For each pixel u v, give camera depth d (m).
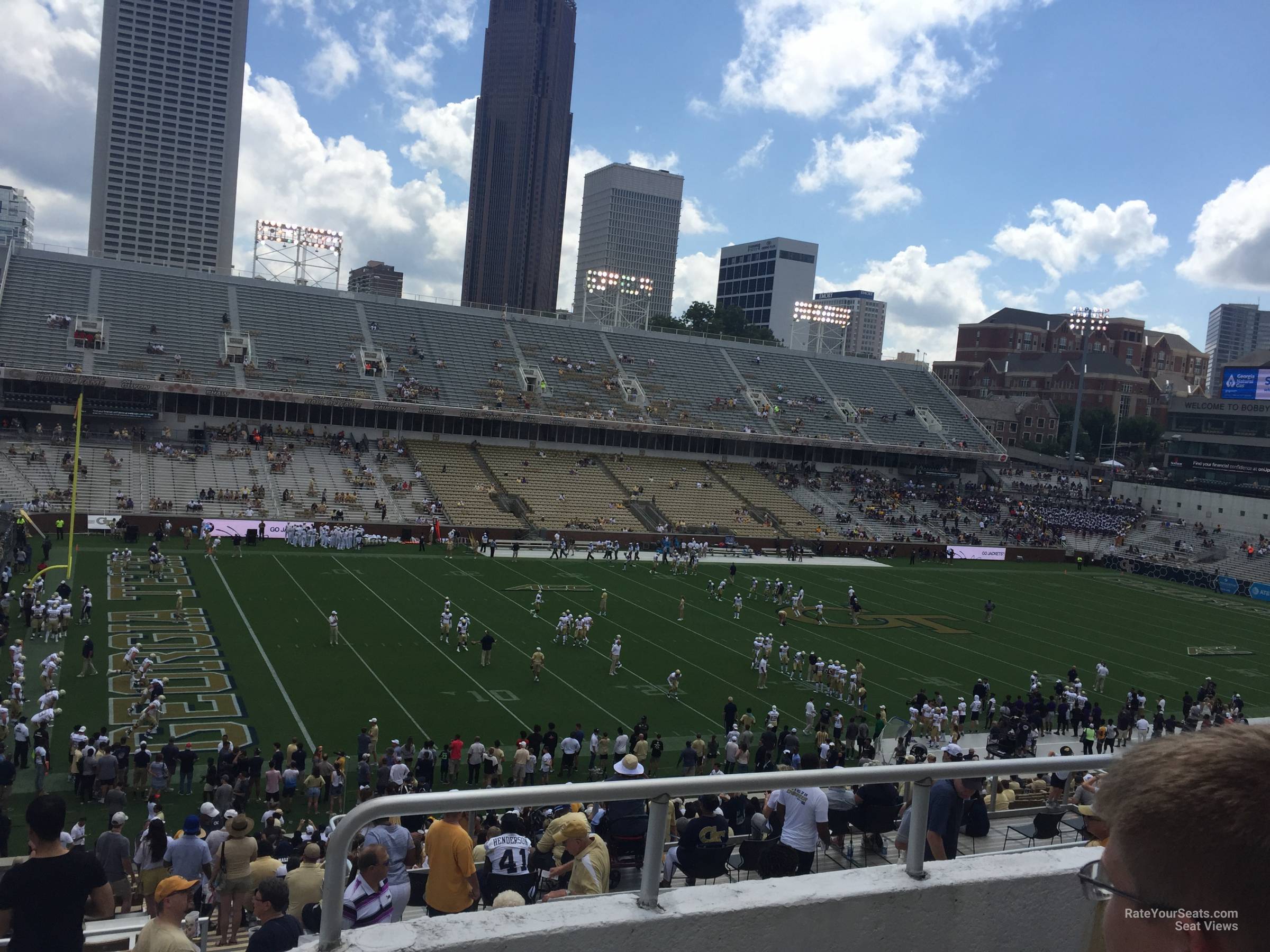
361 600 52.06
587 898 4.09
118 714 33.59
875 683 45.50
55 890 5.79
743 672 45.50
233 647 42.00
